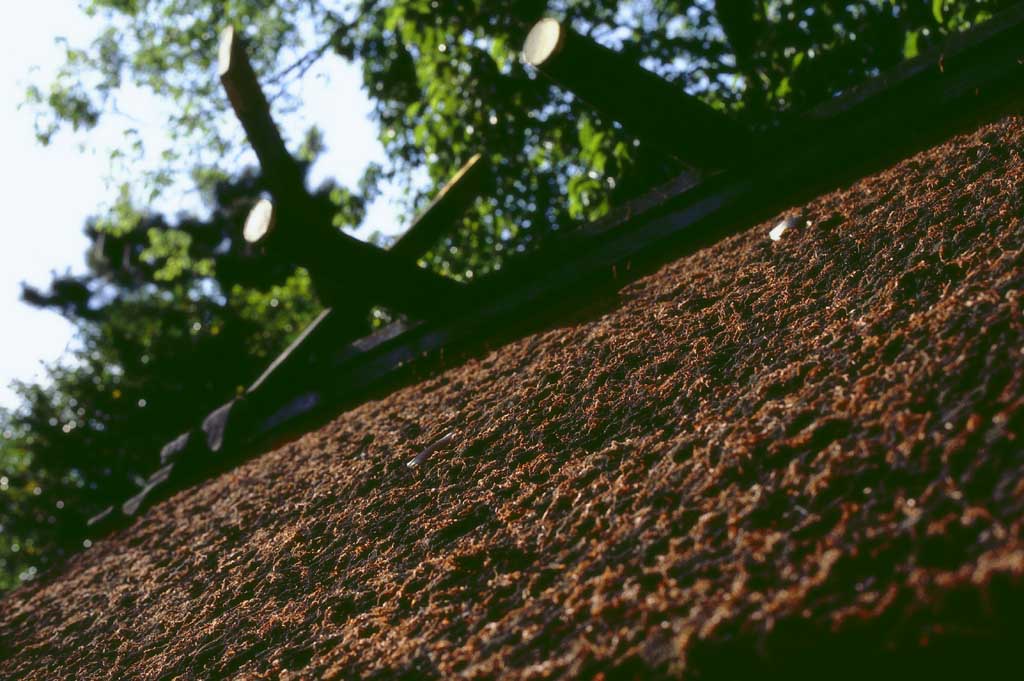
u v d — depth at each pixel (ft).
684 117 10.87
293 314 55.01
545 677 4.56
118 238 78.74
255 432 15.62
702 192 11.64
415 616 6.22
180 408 60.13
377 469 9.85
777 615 3.96
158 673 7.67
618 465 6.77
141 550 12.50
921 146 10.05
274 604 7.89
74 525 58.54
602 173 21.56
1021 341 5.22
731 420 6.45
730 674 3.93
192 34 39.78
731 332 8.06
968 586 3.61
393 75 31.09
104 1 39.52
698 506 5.51
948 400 5.11
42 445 58.29
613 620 4.78
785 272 8.74
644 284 10.94
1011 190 7.48
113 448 59.36
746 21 23.22
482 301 13.41
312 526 9.32
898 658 3.61
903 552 4.12
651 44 24.68
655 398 7.64
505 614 5.63
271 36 38.99
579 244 12.63
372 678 5.62
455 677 5.10
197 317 64.75
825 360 6.57
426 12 24.68
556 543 6.16
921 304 6.69
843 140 10.67
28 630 11.56
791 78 19.95
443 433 9.72
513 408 9.20
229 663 7.13
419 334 13.92
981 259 6.81
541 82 25.16
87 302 84.64
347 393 14.51
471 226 27.43
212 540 10.93
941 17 15.89
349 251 12.69
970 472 4.40
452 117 26.14
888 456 4.91
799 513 4.89
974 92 9.86
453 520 7.43
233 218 74.33
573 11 26.71
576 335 10.48
